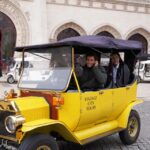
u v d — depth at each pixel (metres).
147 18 26.05
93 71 4.59
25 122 3.76
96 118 4.55
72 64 4.21
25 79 4.59
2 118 3.83
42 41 22.48
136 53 5.53
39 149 3.64
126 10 25.31
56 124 3.81
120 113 5.09
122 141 5.21
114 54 5.06
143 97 11.80
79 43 4.19
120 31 25.22
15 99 4.00
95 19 24.41
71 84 4.18
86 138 4.30
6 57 21.62
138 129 5.39
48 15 23.00
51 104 4.11
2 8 21.67
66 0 23.42
